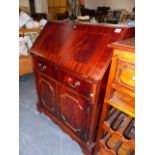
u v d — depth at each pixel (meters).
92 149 1.32
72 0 2.55
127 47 0.82
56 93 1.48
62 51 1.32
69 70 1.19
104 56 1.04
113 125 1.20
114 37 1.07
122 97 1.07
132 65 0.85
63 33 1.44
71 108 1.37
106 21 2.72
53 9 3.61
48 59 1.37
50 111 1.72
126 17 2.76
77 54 1.20
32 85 2.61
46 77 1.53
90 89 1.08
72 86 1.24
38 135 1.64
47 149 1.49
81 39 1.26
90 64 1.08
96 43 1.14
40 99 1.83
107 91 1.05
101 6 3.97
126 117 1.28
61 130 1.69
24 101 2.18
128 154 1.20
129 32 1.06
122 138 1.09
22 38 2.66
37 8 3.46
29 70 2.75
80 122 1.33
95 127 1.25
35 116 1.90
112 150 1.23
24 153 1.44
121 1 3.60
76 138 1.47
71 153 1.45
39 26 2.82
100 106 1.17
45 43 1.51
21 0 3.09
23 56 2.68
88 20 1.96
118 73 0.94
